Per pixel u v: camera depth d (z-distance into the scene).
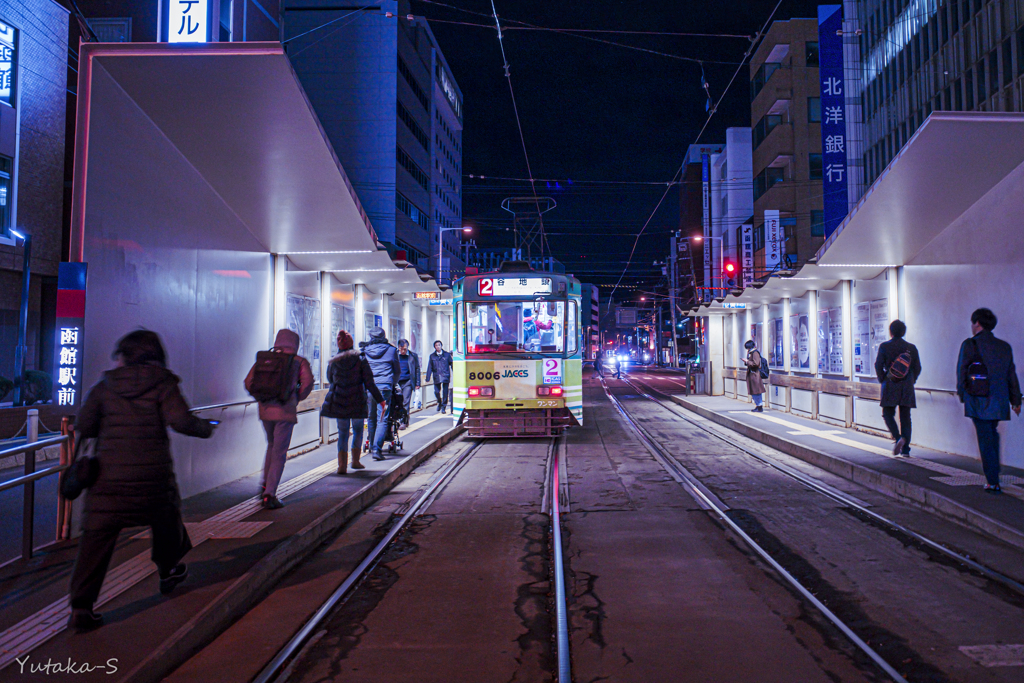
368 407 9.93
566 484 8.96
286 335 7.03
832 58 36.06
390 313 15.98
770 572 5.31
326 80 53.44
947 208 9.05
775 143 43.94
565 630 4.19
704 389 26.70
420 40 61.97
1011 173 8.04
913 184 8.30
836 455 9.74
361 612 4.60
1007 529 5.81
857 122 38.34
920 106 31.97
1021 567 5.25
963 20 28.48
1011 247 8.17
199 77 5.93
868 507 7.34
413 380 13.52
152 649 3.61
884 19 35.56
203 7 18.81
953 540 6.01
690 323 77.12
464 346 13.09
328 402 8.82
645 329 121.69
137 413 4.01
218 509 6.79
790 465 10.24
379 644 4.07
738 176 57.94
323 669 3.74
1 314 17.80
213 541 5.64
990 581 5.04
